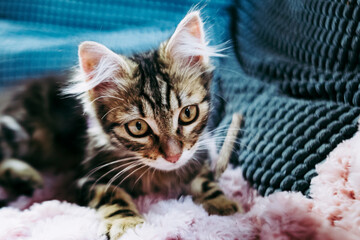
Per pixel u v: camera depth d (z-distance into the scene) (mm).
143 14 371
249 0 366
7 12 375
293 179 239
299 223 208
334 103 257
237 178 272
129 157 277
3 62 311
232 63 345
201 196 266
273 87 299
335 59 266
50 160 310
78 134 310
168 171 282
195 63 278
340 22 262
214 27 343
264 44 336
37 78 311
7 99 309
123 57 275
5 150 297
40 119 312
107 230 230
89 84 259
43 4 373
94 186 272
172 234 221
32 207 254
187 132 267
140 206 264
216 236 219
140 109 257
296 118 259
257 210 231
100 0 374
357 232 201
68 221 236
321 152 239
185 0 369
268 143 261
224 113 318
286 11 314
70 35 339
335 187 221
